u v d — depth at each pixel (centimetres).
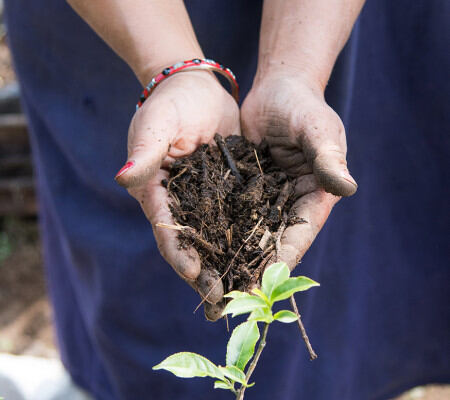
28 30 81
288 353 85
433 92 80
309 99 63
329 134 61
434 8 77
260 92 66
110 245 84
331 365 89
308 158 60
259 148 66
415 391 116
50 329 137
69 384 98
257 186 62
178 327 87
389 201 85
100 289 86
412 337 93
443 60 78
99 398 95
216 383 49
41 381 98
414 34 78
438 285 89
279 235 60
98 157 83
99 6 66
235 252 60
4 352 130
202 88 65
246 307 49
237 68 79
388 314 91
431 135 82
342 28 68
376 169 83
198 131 64
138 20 66
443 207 85
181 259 58
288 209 62
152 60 66
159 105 61
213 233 60
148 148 58
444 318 91
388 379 95
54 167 87
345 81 75
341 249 84
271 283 49
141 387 90
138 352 88
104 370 94
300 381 90
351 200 82
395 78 80
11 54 86
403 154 83
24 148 155
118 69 79
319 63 67
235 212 62
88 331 94
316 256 80
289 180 64
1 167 155
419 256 88
